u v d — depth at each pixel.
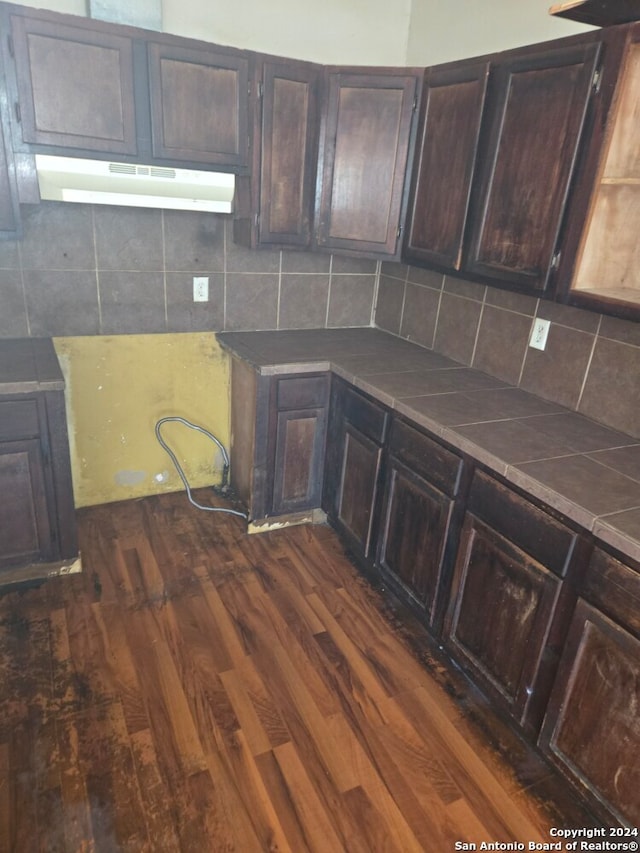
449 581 1.92
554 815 1.56
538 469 1.58
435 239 2.24
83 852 1.39
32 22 1.83
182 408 2.91
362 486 2.41
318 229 2.56
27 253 2.36
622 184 1.58
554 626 1.51
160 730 1.72
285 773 1.62
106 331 2.60
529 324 2.20
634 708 1.31
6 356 2.22
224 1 2.35
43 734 1.68
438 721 1.82
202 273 2.70
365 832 1.48
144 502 2.95
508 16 2.21
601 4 1.39
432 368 2.48
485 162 1.94
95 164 2.06
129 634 2.09
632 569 1.28
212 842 1.43
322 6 2.54
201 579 2.41
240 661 2.00
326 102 2.38
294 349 2.66
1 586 2.27
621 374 1.87
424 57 2.67
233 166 2.29
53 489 2.20
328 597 2.35
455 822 1.52
